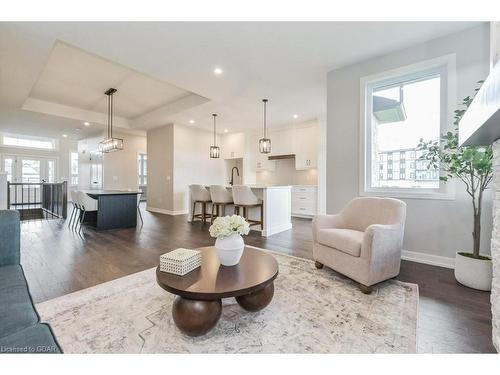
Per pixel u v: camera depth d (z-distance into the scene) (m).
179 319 1.41
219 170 8.05
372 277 2.02
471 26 2.52
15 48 2.85
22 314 0.99
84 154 8.91
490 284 2.06
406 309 1.78
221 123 6.70
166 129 6.92
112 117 6.58
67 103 5.52
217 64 3.35
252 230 4.63
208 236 4.06
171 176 6.78
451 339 1.46
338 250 2.29
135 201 4.93
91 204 4.42
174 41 2.81
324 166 5.79
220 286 1.42
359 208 2.64
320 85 4.07
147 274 2.40
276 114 5.79
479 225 2.19
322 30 2.61
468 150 2.08
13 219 1.55
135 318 1.64
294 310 1.76
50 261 2.79
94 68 3.81
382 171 3.21
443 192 2.70
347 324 1.60
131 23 2.49
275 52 3.04
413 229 2.86
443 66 2.73
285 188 4.76
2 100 4.54
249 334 1.49
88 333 1.48
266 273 1.61
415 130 2.96
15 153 8.92
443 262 2.67
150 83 4.41
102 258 2.90
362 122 3.22
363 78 3.23
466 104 2.36
